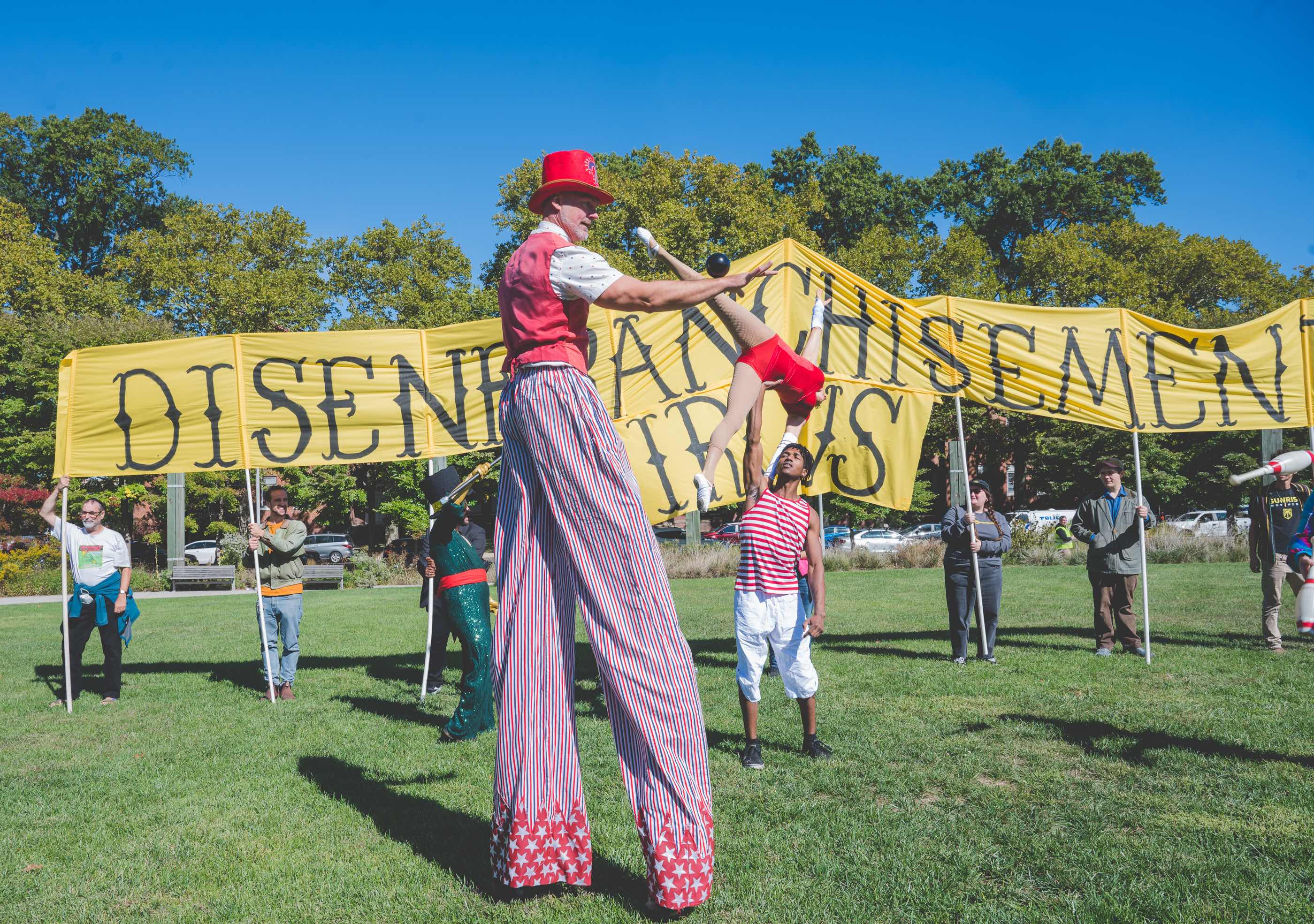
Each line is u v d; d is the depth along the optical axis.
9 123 49.28
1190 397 8.71
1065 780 4.66
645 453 7.84
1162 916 3.13
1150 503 36.50
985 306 8.57
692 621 12.34
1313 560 3.56
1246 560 21.12
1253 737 5.36
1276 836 3.83
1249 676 7.28
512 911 3.24
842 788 4.65
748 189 33.12
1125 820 4.06
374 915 3.25
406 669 9.01
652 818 3.10
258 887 3.55
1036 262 38.75
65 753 5.75
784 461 5.34
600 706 6.91
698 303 2.94
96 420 7.92
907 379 8.45
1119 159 50.12
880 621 11.56
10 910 3.38
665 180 29.73
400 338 8.19
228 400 8.02
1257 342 8.78
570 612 3.23
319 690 7.89
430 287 38.81
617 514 3.06
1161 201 50.75
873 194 45.72
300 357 8.10
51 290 36.47
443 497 6.09
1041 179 48.72
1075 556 22.19
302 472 31.34
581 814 3.23
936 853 3.73
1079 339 8.66
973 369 8.54
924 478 41.91
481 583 6.11
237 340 8.05
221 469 7.97
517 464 3.22
